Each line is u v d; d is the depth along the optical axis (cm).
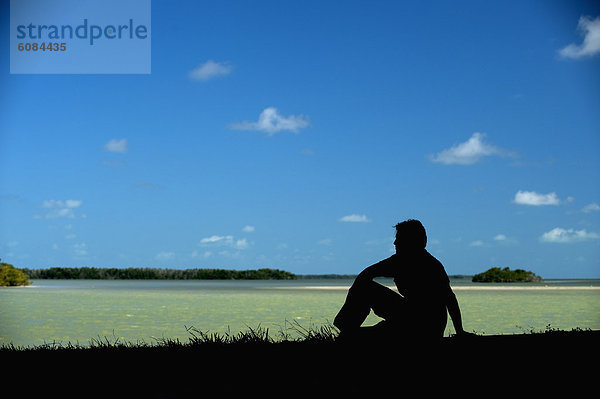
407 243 582
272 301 2675
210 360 582
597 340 678
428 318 567
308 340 691
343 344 593
